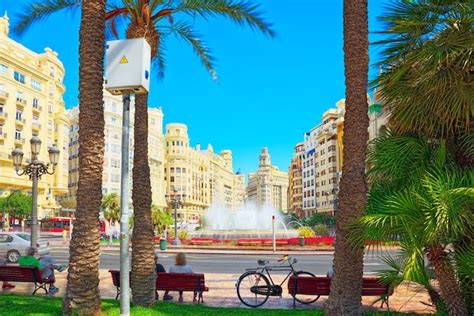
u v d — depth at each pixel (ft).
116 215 168.35
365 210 19.71
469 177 16.92
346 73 21.76
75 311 21.16
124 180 18.93
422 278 17.48
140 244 25.77
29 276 33.37
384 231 16.65
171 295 33.50
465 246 17.69
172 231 137.39
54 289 34.73
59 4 33.32
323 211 315.99
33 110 230.68
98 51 22.95
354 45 21.56
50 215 240.73
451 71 17.22
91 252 21.71
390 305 28.78
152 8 29.50
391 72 19.62
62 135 260.21
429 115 18.49
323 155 318.45
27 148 223.51
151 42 29.07
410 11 18.99
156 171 379.76
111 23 36.29
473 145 18.10
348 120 21.27
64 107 273.54
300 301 29.84
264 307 29.01
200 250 99.60
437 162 18.06
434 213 15.74
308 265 66.28
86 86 22.52
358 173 20.71
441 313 19.74
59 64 259.60
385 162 19.02
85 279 21.47
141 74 18.10
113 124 306.55
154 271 26.13
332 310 20.74
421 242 16.17
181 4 29.86
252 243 108.17
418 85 18.01
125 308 18.51
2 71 207.62
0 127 206.69
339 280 20.80
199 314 23.70
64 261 70.64
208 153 555.69
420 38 18.84
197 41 35.47
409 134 19.79
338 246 20.99
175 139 442.91
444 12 18.30
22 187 219.00
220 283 42.60
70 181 325.01
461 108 17.53
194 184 472.03
